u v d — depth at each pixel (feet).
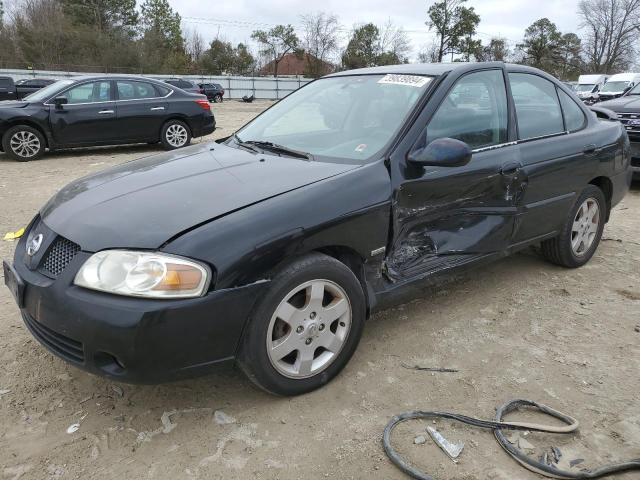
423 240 10.27
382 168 9.34
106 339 7.09
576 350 10.34
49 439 7.73
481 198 10.89
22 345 10.16
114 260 7.30
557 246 13.70
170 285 7.13
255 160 10.11
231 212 7.91
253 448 7.61
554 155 12.34
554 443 7.79
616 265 14.88
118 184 9.40
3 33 171.01
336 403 8.60
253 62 216.54
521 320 11.51
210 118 37.47
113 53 174.40
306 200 8.28
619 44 210.79
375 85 11.56
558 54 221.46
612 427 8.15
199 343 7.39
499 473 7.21
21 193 22.89
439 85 10.68
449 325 11.23
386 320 11.41
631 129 24.79
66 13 199.62
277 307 7.94
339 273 8.54
